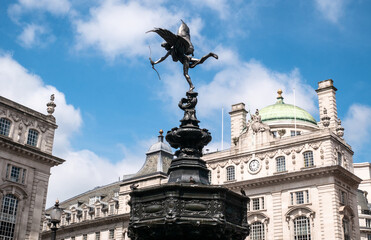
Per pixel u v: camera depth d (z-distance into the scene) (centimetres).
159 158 8538
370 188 10269
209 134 1698
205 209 1450
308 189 6222
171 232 1427
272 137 6800
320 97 7538
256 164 6806
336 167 6006
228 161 7119
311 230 6009
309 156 6381
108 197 9538
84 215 9212
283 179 6412
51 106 6550
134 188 1552
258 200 6638
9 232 5631
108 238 8350
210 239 1445
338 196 6081
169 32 1694
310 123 7931
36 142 6222
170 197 1443
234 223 1553
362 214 9619
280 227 6272
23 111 6066
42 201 6109
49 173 6281
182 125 1711
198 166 1628
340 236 5834
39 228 5988
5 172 5684
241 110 8212
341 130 6856
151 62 1722
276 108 8125
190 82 1752
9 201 5728
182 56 1753
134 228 1496
